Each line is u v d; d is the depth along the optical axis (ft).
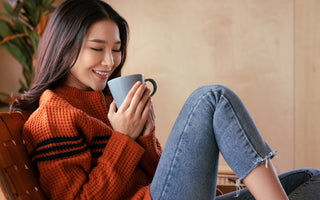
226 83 9.74
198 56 9.86
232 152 2.90
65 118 3.16
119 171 3.17
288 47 9.38
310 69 8.54
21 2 9.40
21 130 3.39
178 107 10.01
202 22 9.81
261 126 9.60
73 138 3.14
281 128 9.48
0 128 3.08
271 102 9.52
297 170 3.70
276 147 9.52
